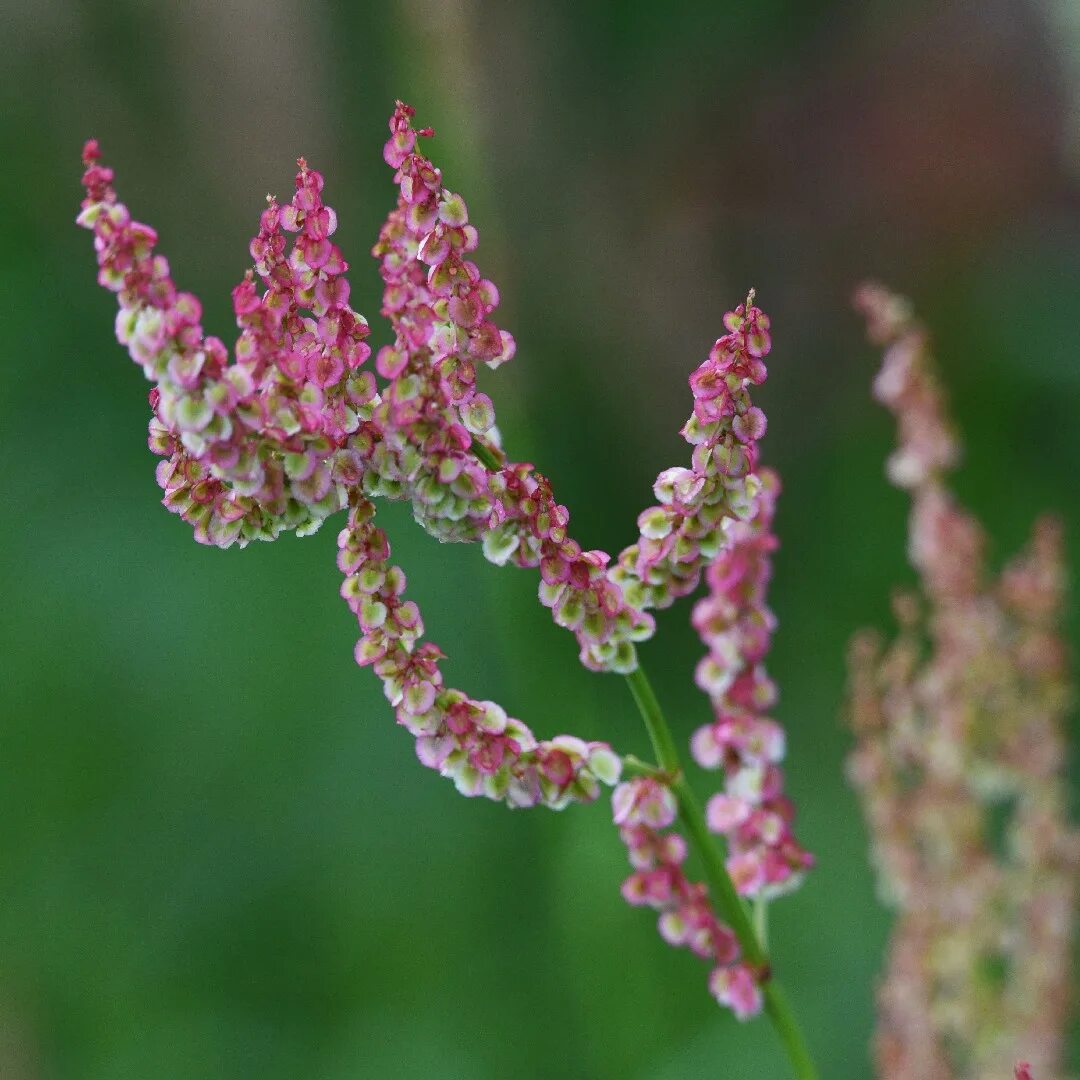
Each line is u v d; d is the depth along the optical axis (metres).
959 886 0.84
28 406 1.56
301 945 1.29
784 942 1.25
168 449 0.71
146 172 1.64
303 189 0.71
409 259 0.70
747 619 0.74
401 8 1.03
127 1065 1.22
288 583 1.46
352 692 1.41
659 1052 1.12
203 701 1.41
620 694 1.44
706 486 0.71
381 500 1.43
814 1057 1.14
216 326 1.64
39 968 1.27
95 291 1.62
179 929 1.31
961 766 0.83
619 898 1.13
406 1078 1.19
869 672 0.84
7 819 1.36
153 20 1.55
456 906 1.28
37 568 1.47
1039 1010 0.84
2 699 1.40
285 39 1.49
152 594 1.46
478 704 0.72
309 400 0.70
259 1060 1.23
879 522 1.65
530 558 0.71
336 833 1.34
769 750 0.74
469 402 0.71
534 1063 1.17
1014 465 1.65
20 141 1.63
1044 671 0.84
